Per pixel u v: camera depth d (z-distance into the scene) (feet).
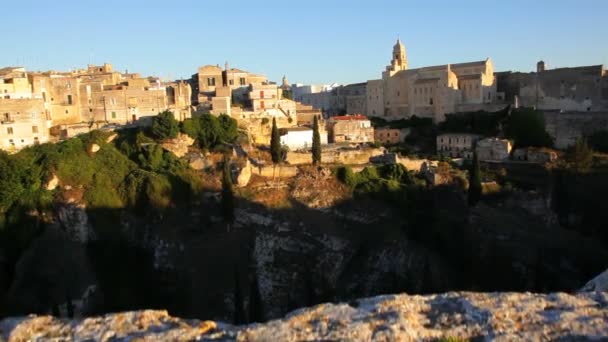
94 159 310.04
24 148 311.06
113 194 294.87
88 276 265.34
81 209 281.54
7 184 272.51
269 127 412.77
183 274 269.64
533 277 287.48
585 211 342.44
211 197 309.42
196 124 354.54
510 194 343.67
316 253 289.53
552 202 354.54
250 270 277.44
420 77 509.76
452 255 306.96
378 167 345.92
